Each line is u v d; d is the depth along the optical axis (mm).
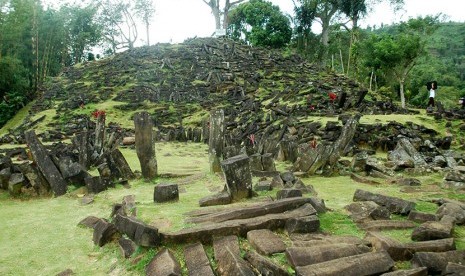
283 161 12023
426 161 10266
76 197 8086
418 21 22250
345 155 12594
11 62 34562
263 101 26406
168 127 23609
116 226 5285
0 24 35688
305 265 3748
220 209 5863
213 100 28688
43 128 24266
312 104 22266
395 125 15297
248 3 48188
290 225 4777
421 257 3711
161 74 35250
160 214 5840
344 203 6297
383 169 9219
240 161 6715
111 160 9391
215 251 4309
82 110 27828
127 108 28141
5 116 33156
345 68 46625
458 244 4367
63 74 39281
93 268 4648
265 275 3631
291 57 39719
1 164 9047
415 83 37094
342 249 3986
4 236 5879
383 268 3645
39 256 5066
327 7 45062
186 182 8852
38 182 8336
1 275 4570
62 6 45312
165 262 4039
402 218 5480
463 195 6777
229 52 40344
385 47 21922
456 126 15945
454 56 70875
